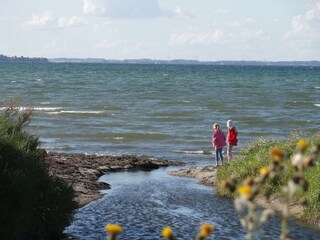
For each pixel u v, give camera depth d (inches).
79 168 1081.4
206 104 2682.1
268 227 644.7
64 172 1010.7
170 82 4936.0
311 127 1873.8
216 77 6358.3
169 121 2006.6
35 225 528.7
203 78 5994.1
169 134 1676.9
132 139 1587.1
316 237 611.2
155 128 1820.9
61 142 1508.4
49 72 7111.2
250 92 3644.2
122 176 1063.6
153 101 2815.0
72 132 1681.8
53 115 2101.4
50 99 2827.3
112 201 813.2
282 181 775.7
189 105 2628.0
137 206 780.6
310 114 2304.4
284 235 161.8
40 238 540.4
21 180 493.7
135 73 7288.4
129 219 695.7
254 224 152.4
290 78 6417.3
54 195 562.6
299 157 148.5
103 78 5551.2
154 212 741.3
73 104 2573.8
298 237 609.3
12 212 464.8
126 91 3558.1
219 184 908.6
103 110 2333.9
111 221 679.1
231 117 2138.3
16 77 5383.9
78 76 5954.7
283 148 874.8
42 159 637.3
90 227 642.2
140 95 3221.0
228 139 1080.2
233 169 896.3
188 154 1376.7
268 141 979.9
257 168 850.8
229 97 3157.0
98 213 726.5
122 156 1269.7
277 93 3582.7
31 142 647.8
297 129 1813.5
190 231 636.7
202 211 753.0
